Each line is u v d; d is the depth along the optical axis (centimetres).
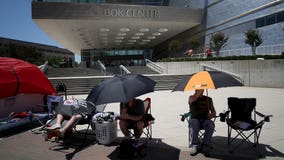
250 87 1830
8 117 670
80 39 4381
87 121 561
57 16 2784
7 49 4934
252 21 2650
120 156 451
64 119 576
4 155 483
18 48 4941
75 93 1714
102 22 3038
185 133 609
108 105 1097
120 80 453
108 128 521
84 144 534
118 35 3997
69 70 2716
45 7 2742
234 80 450
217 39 2716
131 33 3859
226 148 481
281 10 2267
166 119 779
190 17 3350
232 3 2931
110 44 5175
